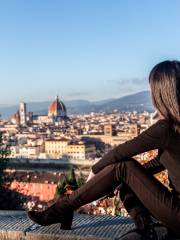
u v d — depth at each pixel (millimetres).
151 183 5035
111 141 194500
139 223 5285
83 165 125938
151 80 4770
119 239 5305
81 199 5438
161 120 4824
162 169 5492
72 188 5758
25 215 7074
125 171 5137
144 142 4871
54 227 6285
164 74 4664
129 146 4961
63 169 122312
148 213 5348
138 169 5105
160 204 4926
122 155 5043
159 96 4707
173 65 4691
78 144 158625
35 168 122875
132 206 5363
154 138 4805
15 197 13891
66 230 6141
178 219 4863
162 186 5066
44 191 68875
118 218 6684
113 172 5195
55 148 167125
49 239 6102
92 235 5969
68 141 166625
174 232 4988
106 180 5238
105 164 5168
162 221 4984
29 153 168250
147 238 5188
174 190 4973
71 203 5508
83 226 6312
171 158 4793
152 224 5277
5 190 13305
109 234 5992
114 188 5320
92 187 5328
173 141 4746
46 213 5691
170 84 4625
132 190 5242
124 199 5410
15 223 6613
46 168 124062
